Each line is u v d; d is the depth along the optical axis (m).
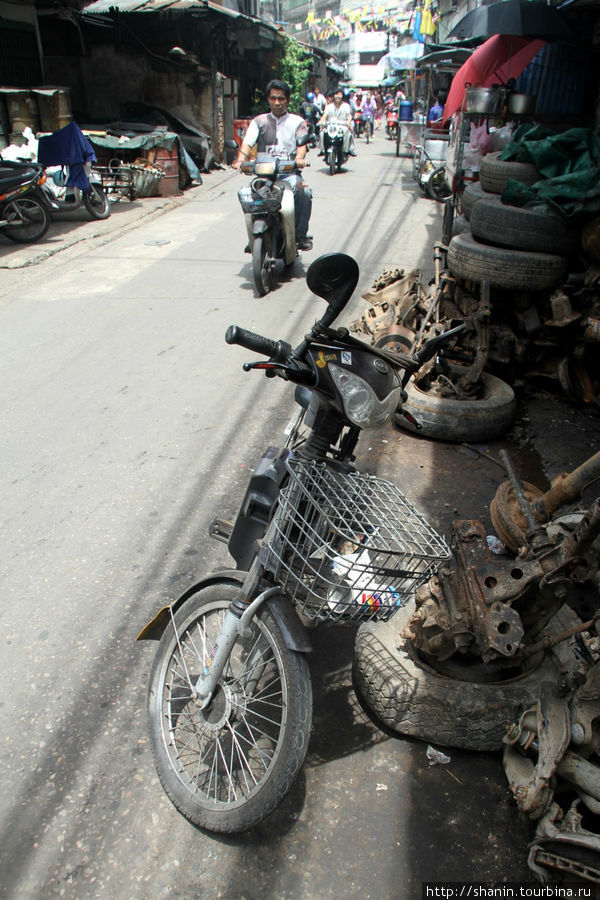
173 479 3.94
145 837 2.06
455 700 2.28
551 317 4.73
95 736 2.39
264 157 7.38
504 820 2.12
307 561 1.95
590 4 8.07
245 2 27.98
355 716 2.48
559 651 2.40
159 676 2.26
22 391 5.09
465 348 4.79
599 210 4.38
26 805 2.16
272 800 1.87
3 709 2.49
